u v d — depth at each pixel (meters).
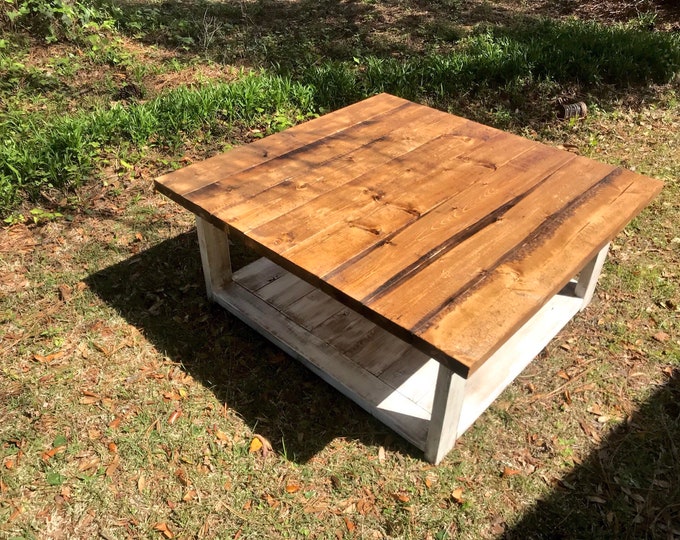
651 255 3.39
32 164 3.73
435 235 2.27
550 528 2.12
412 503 2.20
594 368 2.72
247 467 2.32
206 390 2.62
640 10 6.84
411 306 1.94
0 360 2.72
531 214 2.39
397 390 2.50
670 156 4.29
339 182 2.60
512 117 4.75
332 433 2.44
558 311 2.91
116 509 2.17
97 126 4.11
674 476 2.27
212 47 5.95
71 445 2.38
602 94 5.05
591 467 2.31
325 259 2.14
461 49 5.88
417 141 2.96
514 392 2.61
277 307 2.90
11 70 4.91
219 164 2.75
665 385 2.64
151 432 2.44
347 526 2.13
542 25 6.34
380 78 5.01
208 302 3.07
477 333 1.85
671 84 5.25
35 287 3.13
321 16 7.00
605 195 2.53
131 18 6.24
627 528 2.11
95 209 3.69
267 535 2.10
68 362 2.73
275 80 4.81
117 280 3.20
